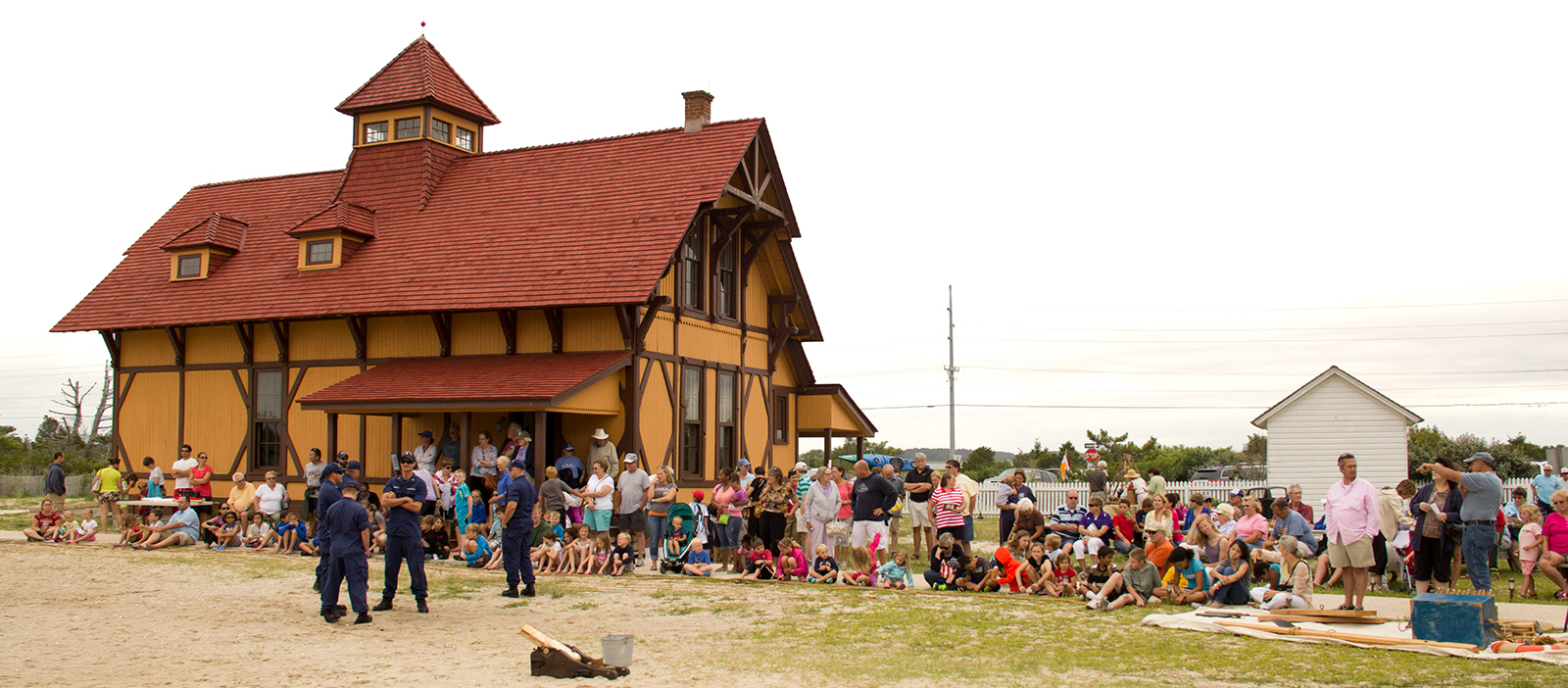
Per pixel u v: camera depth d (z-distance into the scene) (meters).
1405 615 12.34
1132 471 21.33
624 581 15.34
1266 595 12.80
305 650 10.42
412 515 12.66
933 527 17.80
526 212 22.78
